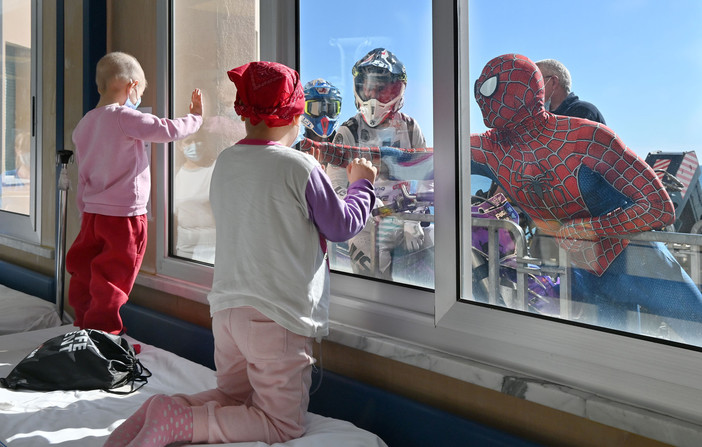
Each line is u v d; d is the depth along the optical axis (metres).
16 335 2.37
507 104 1.48
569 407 1.35
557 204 1.42
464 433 1.48
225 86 2.29
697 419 1.22
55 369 1.81
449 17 1.56
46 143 3.21
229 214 1.50
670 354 1.25
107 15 2.84
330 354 1.88
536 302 1.49
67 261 2.33
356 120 1.86
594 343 1.36
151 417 1.35
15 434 1.48
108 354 1.91
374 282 1.84
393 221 1.81
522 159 1.47
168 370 2.00
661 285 1.27
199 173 2.43
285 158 1.46
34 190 3.31
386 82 1.77
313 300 1.48
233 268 1.49
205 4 2.37
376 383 1.76
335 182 1.95
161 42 2.54
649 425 1.24
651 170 1.25
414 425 1.59
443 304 1.63
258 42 2.15
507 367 1.51
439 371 1.58
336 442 1.43
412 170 1.74
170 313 2.50
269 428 1.43
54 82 3.13
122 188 2.22
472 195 1.59
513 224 1.51
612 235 1.33
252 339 1.44
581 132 1.36
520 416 1.47
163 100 2.55
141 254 2.32
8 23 3.53
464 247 1.62
